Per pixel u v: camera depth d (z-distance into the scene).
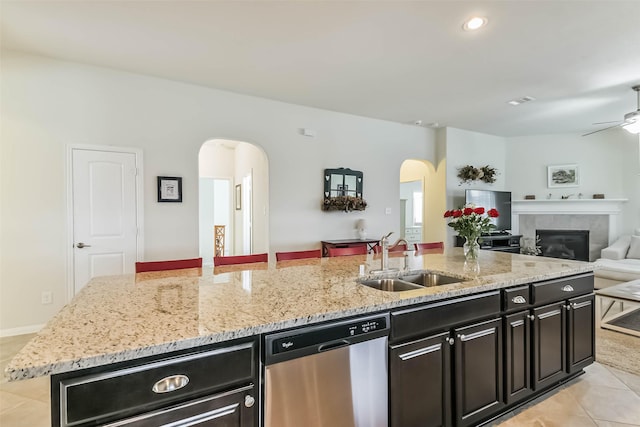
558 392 2.30
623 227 6.16
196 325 1.18
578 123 5.80
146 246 3.81
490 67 3.48
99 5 2.43
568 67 3.46
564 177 6.59
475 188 6.54
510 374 2.01
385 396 1.51
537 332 2.15
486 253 3.22
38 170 3.33
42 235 3.35
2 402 2.18
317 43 3.00
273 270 2.26
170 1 2.38
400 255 3.04
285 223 4.78
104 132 3.60
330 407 1.37
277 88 4.16
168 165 3.93
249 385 1.20
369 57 3.27
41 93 3.33
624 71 3.56
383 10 2.47
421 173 7.29
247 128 4.43
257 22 2.65
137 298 1.53
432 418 1.67
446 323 1.71
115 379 0.98
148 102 3.81
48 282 3.38
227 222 8.55
